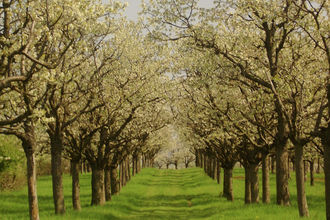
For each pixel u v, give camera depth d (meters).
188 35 21.17
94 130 25.67
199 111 27.25
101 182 30.88
